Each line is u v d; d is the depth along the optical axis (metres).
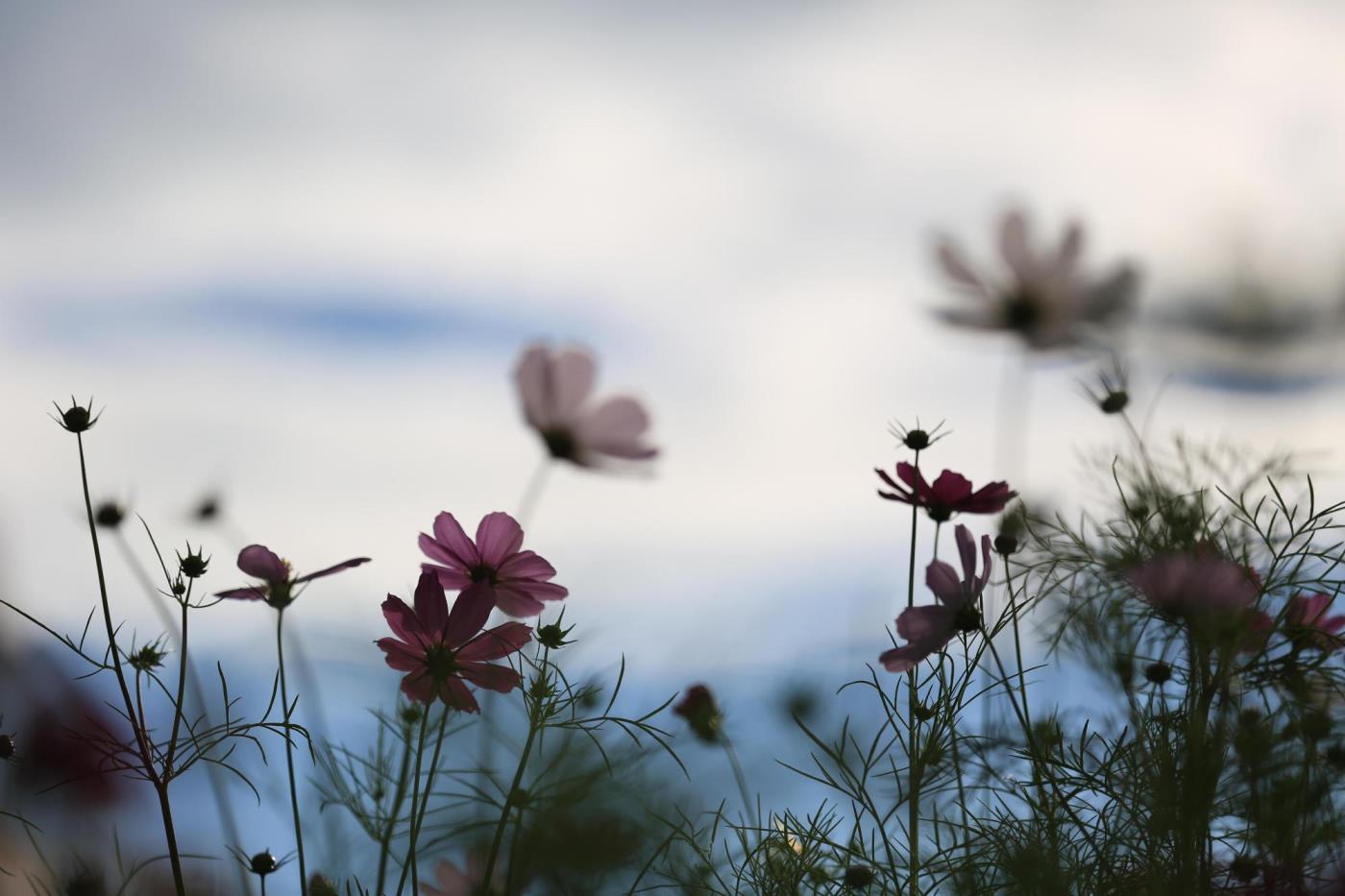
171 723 1.57
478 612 1.47
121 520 1.62
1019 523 1.62
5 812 1.50
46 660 1.58
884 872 1.53
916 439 1.54
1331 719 1.51
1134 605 1.61
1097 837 1.53
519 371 2.01
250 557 1.45
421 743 1.44
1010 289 2.05
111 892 1.50
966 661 1.54
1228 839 1.52
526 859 1.55
